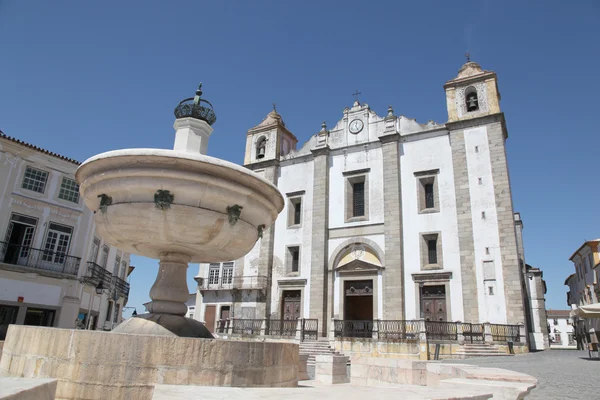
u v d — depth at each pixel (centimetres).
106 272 2870
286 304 2703
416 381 774
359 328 2242
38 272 2330
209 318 2908
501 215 2198
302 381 852
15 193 2370
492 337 2005
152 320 699
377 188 2611
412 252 2381
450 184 2394
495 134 2338
